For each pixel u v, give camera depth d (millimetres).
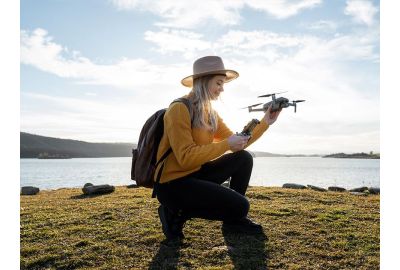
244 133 3729
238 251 3877
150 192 8695
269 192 7914
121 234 4559
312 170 98375
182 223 4242
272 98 3934
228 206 3873
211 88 3965
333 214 5551
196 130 3908
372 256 3781
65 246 4188
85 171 84312
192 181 3871
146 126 3998
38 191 10414
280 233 4473
